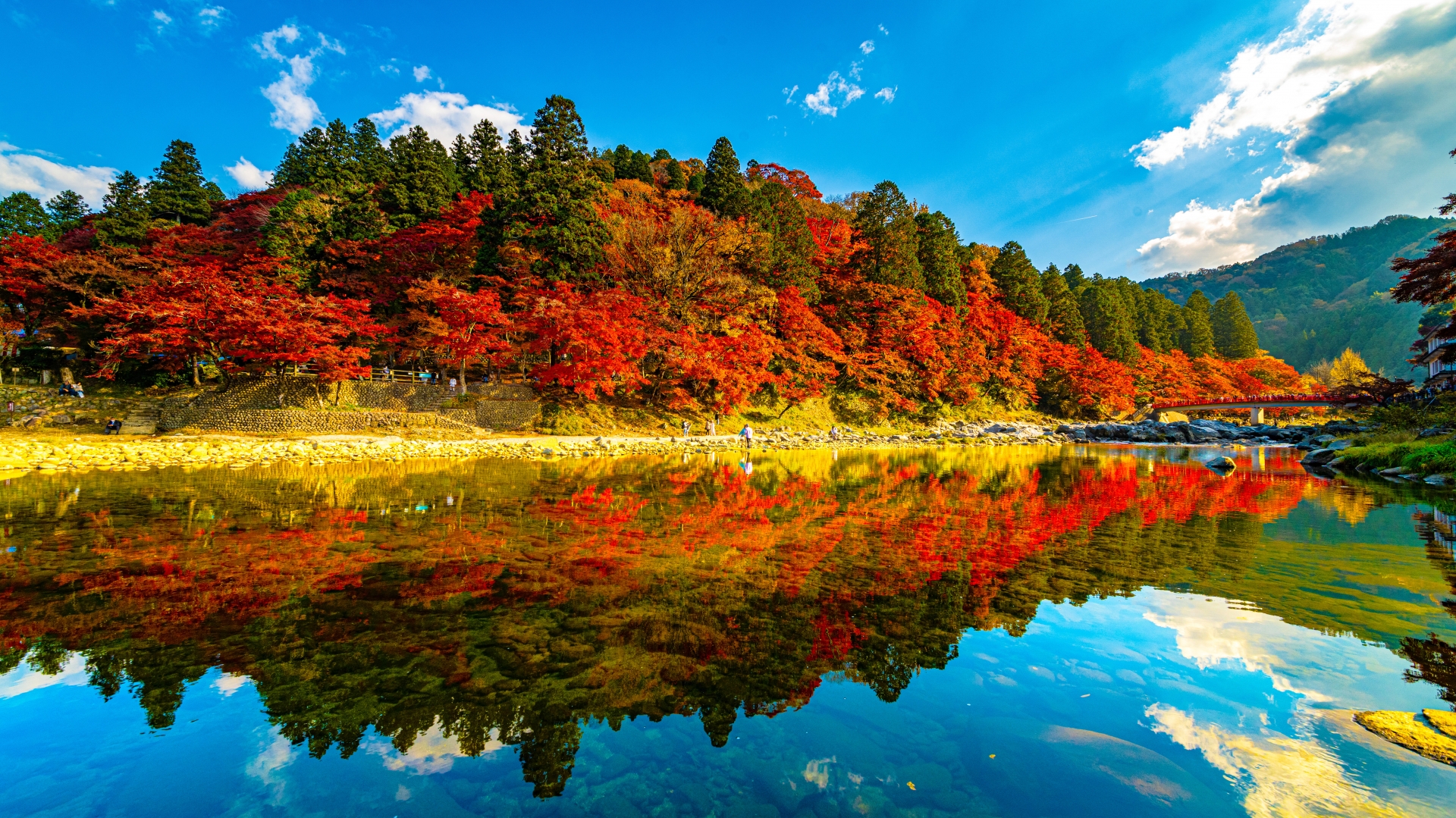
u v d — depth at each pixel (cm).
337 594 513
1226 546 725
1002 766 265
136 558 634
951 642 414
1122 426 4388
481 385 2938
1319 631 434
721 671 367
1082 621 457
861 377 4225
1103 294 6619
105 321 3064
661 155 6391
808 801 239
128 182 3750
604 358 2689
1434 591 529
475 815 230
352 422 2484
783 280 3834
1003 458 2409
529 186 3006
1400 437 2009
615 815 229
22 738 286
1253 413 5603
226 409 2406
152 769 262
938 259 5044
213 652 389
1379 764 259
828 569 604
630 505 1030
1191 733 290
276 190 4347
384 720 307
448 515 914
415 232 3266
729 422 3459
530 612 468
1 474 1443
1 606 477
